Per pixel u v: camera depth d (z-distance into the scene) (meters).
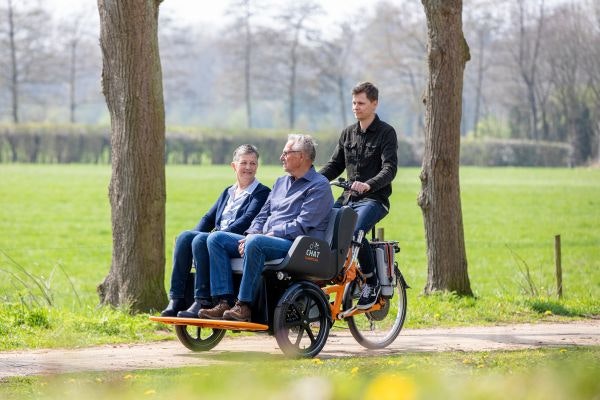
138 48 30.69
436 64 36.22
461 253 37.00
